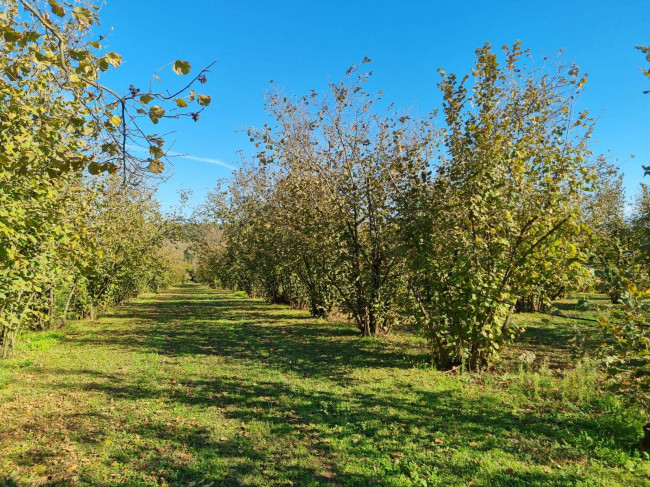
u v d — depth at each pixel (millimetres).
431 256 7598
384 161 10703
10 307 7664
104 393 6523
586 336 4797
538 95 7559
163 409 5789
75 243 7402
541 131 7684
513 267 7168
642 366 3891
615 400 5523
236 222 22812
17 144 4898
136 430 5023
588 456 4195
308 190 12094
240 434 4902
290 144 11539
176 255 60188
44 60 3145
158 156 3033
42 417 5426
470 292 7230
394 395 6316
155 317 18297
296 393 6504
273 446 4574
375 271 11516
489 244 7344
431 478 3789
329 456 4320
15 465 4090
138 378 7477
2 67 3465
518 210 7391
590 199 13383
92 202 9133
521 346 10211
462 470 3943
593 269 4539
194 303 26953
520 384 6605
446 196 7938
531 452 4305
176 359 9242
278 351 10141
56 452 4391
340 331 13359
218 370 8125
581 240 7305
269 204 16656
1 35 3008
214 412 5672
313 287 16781
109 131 2945
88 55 2975
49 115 5133
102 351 10180
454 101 7602
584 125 7383
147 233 20828
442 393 6355
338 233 11656
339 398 6199
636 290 3857
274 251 17000
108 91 2867
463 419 5289
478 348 7547
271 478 3895
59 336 12422
